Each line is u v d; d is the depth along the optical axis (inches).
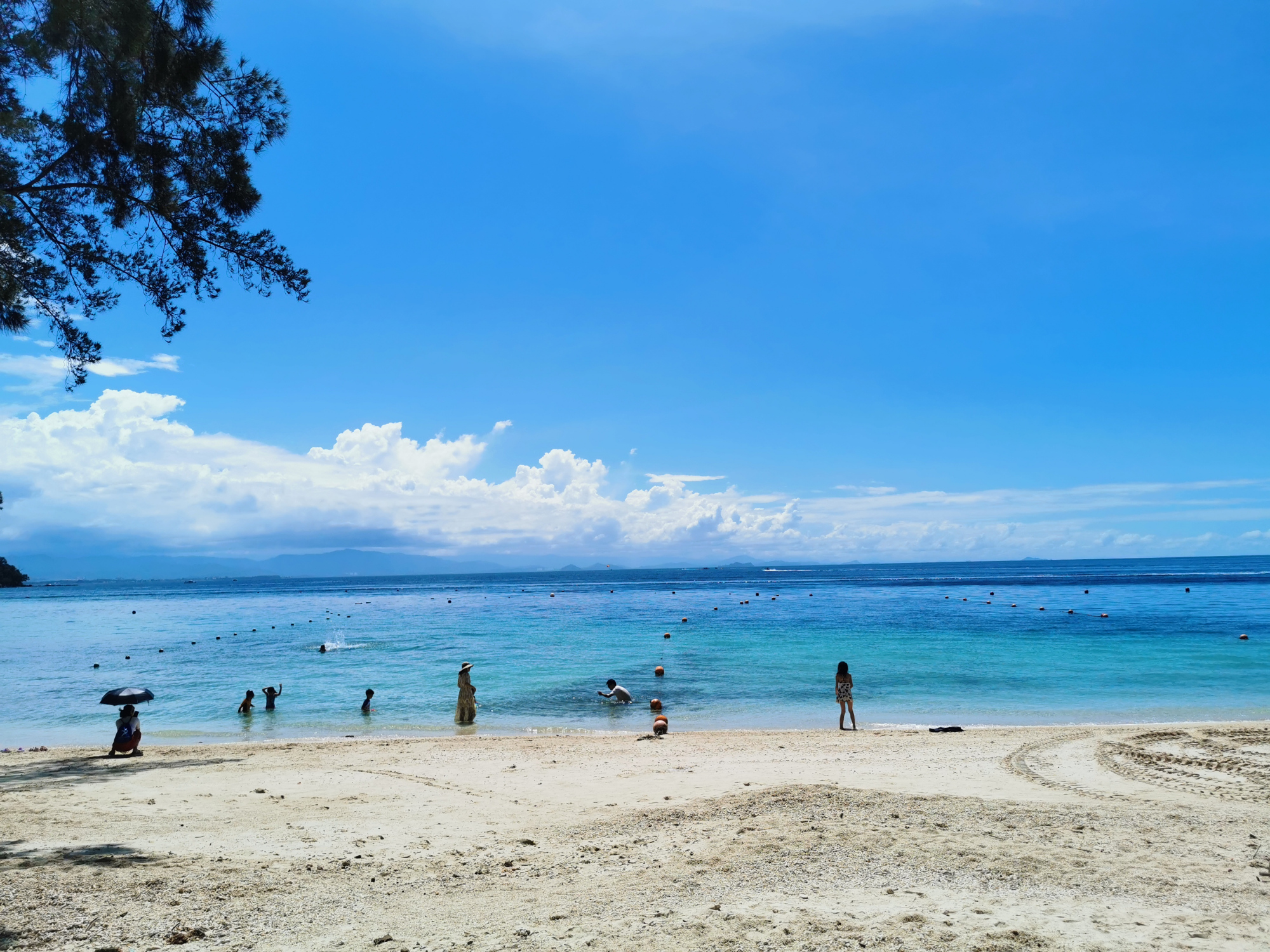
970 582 5147.6
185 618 2896.2
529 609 3075.8
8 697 1044.5
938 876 275.7
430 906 255.4
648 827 360.8
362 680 1159.0
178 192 453.4
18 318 413.1
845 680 722.8
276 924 238.1
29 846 321.7
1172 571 6889.8
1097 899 251.9
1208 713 807.1
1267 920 233.5
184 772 531.5
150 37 387.9
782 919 235.3
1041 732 657.0
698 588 5241.1
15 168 397.7
